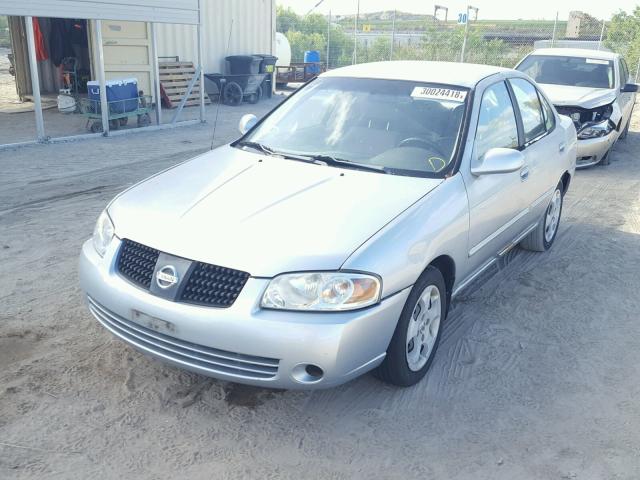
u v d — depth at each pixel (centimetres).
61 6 1048
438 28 2780
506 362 405
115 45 1477
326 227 323
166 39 1600
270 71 1831
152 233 332
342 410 345
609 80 1049
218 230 323
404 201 354
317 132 440
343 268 304
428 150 406
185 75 1638
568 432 335
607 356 419
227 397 352
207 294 307
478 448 319
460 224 378
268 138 452
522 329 453
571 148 612
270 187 365
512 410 353
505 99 486
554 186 571
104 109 1152
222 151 445
